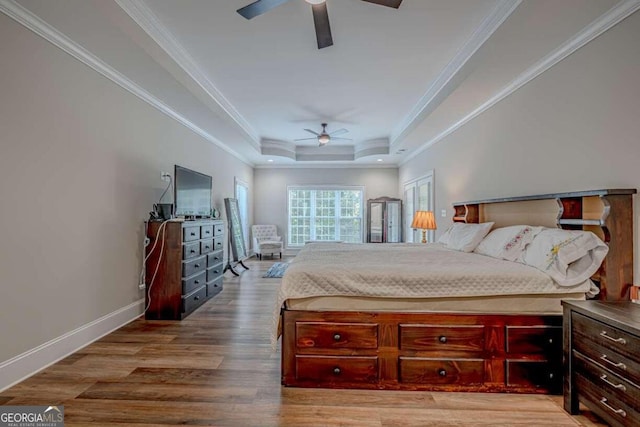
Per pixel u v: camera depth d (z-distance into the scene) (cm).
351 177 816
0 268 193
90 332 266
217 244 434
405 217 742
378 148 654
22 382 201
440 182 509
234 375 213
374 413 174
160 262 330
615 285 191
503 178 329
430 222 484
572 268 197
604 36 208
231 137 533
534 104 279
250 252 788
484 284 195
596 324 157
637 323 141
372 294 198
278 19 246
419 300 198
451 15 241
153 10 234
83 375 211
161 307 328
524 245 237
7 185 198
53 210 230
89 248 266
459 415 172
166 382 203
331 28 259
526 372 194
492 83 306
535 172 279
